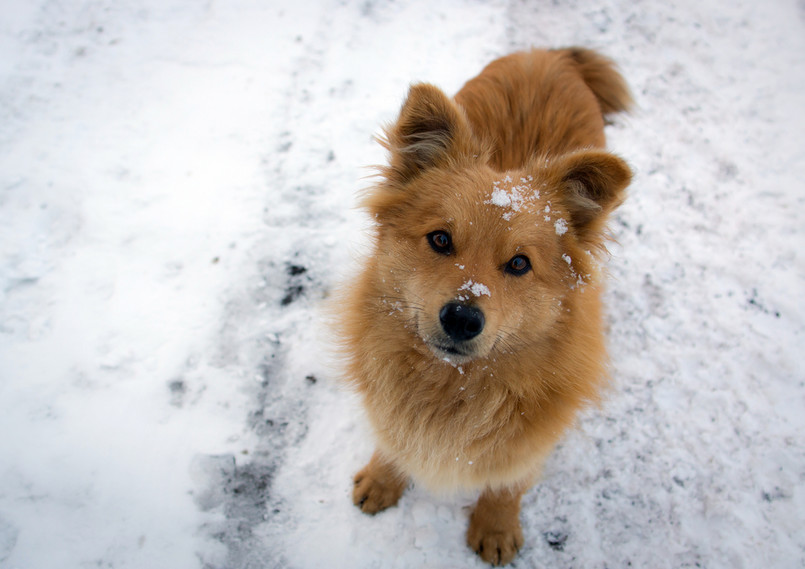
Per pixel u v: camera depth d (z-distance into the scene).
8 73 0.87
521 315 0.49
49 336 0.67
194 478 0.62
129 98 0.86
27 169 0.78
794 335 0.73
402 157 0.54
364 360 0.54
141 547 0.59
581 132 0.65
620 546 0.62
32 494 0.60
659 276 0.78
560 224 0.51
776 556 0.61
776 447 0.67
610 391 0.65
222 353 0.69
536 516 0.63
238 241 0.76
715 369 0.71
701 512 0.64
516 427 0.53
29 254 0.72
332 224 0.78
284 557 0.60
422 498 0.64
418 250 0.50
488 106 0.65
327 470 0.64
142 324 0.69
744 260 0.78
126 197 0.77
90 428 0.63
